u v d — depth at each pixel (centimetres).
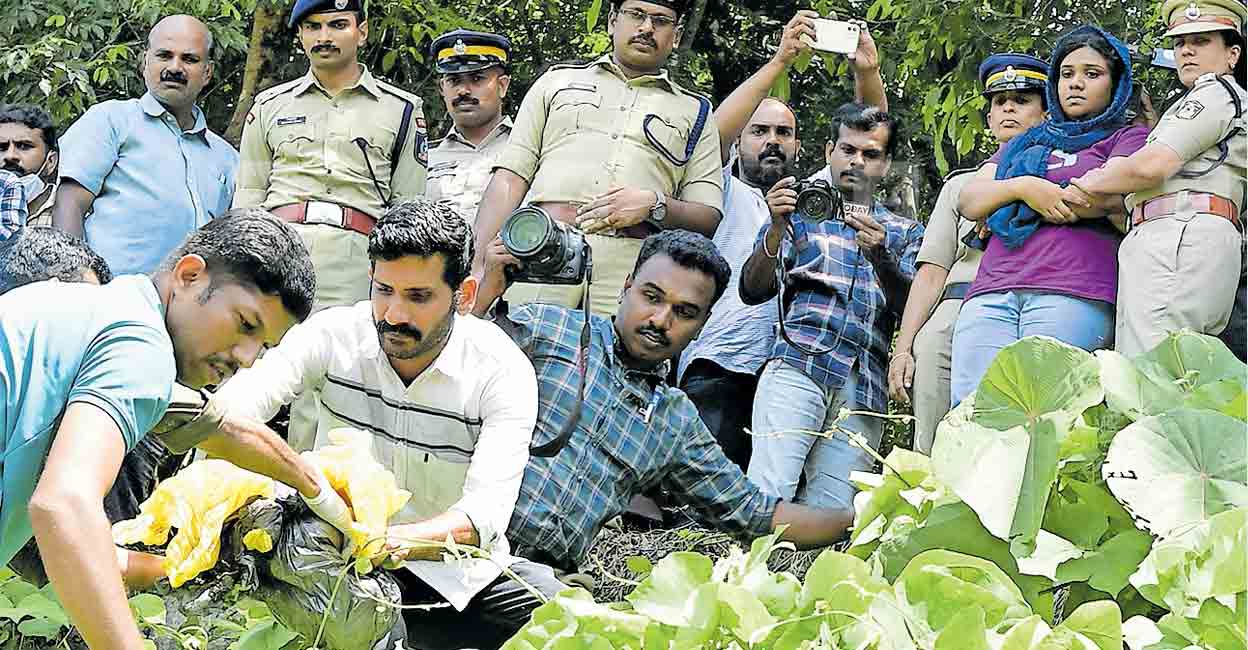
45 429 193
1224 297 364
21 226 488
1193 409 189
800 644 175
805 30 485
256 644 254
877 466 442
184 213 484
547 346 311
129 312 199
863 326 436
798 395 423
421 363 282
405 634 265
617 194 413
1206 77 370
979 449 195
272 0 750
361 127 463
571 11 830
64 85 769
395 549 243
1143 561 183
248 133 473
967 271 426
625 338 312
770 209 428
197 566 228
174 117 490
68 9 773
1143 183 365
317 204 458
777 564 343
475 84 498
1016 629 167
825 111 783
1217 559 175
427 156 485
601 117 434
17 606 293
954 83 627
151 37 489
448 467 288
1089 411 203
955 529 199
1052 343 195
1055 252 384
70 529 181
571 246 336
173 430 219
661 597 181
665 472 320
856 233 438
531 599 286
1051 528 197
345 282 457
